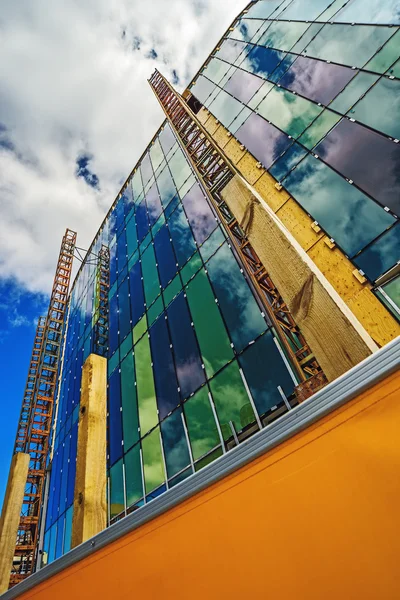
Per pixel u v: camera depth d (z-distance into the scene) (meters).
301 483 1.72
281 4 14.20
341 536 1.48
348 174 7.73
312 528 1.58
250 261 9.40
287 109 10.72
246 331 8.54
